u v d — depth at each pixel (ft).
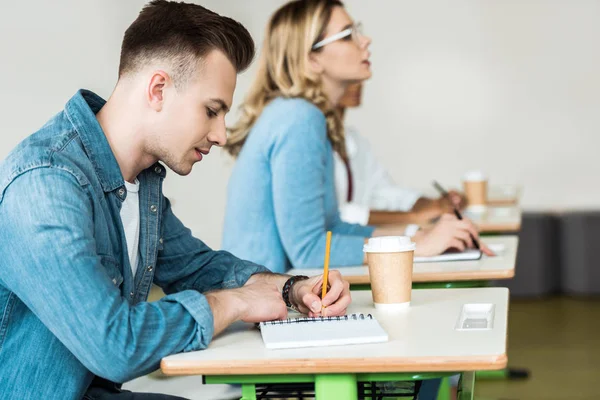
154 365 4.87
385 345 4.79
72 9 20.39
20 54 20.24
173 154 5.72
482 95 23.91
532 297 22.53
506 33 23.68
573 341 17.10
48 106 20.44
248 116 9.85
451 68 23.94
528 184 23.93
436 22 23.88
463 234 8.20
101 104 5.89
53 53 20.38
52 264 4.86
